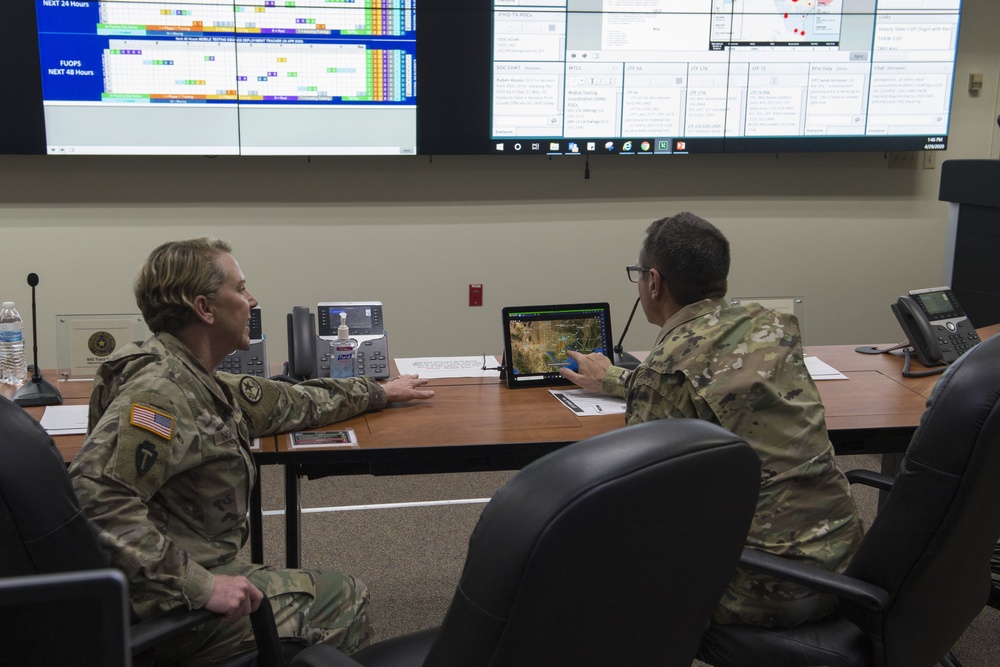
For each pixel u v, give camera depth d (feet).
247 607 4.63
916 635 4.71
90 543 3.86
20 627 1.59
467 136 13.26
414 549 9.73
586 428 6.92
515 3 12.89
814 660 4.80
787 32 13.58
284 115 12.76
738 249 14.97
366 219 13.82
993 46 14.90
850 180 14.99
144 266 5.37
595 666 3.11
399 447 6.44
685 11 13.29
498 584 2.72
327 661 3.80
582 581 2.84
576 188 14.26
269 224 13.56
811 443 5.16
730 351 5.27
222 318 5.45
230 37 12.36
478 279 14.34
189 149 12.66
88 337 7.92
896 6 13.70
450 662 2.86
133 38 12.15
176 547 4.63
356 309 8.08
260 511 7.20
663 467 2.86
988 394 4.22
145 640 4.24
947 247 11.27
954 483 4.29
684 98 13.62
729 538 3.34
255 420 6.44
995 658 7.60
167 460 4.81
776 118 13.92
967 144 15.23
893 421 7.04
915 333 8.56
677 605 3.30
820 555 5.01
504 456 6.64
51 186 12.87
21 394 7.22
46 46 11.99
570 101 13.38
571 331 8.14
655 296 5.87
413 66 12.87
